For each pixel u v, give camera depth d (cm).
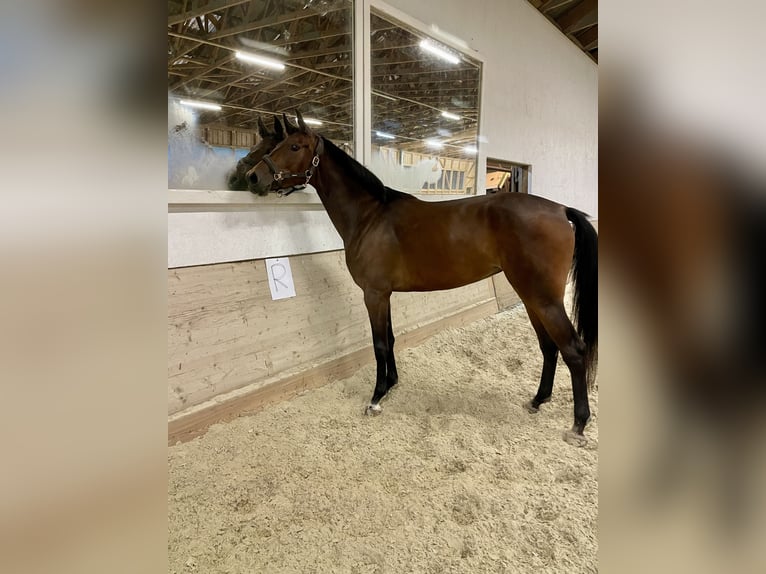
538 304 162
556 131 533
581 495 126
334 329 230
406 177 373
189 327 170
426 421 178
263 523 117
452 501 125
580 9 492
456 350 268
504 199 168
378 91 327
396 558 104
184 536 113
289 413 186
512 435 164
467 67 367
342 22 255
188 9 228
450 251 174
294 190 190
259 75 311
